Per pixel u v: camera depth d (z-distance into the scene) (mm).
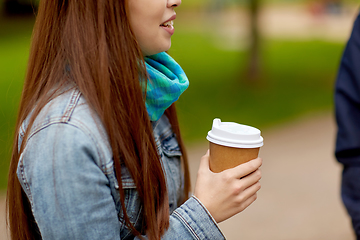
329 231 3697
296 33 20422
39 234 1204
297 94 9188
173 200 1352
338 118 1691
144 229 1165
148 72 1167
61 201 950
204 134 6363
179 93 1231
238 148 1159
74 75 1048
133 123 1089
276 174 5035
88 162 977
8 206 1252
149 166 1146
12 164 1162
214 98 8688
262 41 10211
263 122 7297
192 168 4891
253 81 10031
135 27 1136
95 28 1065
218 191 1149
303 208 4156
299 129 6922
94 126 1006
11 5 21594
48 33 1118
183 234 1113
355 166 1612
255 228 3752
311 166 5285
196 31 20688
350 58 1701
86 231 969
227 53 14695
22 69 1574
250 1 10055
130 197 1122
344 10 25547
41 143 973
